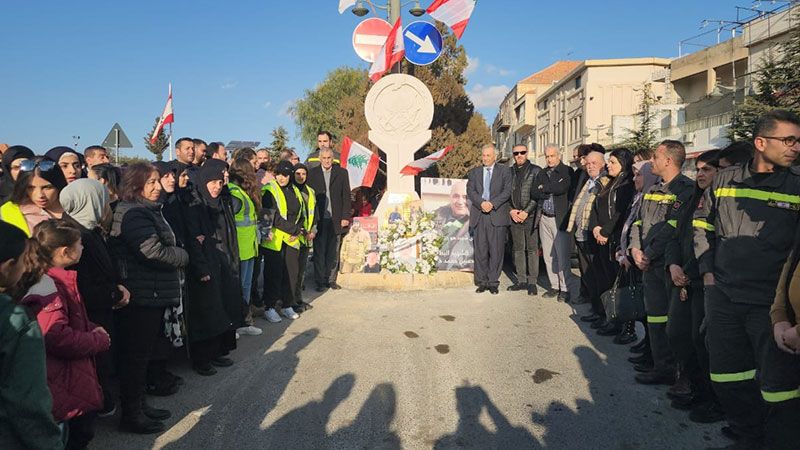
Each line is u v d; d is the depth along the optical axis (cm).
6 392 199
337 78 3039
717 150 362
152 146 1791
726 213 312
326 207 765
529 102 5362
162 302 359
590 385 436
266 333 577
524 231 741
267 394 422
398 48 887
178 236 426
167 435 355
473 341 547
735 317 308
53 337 251
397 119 850
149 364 413
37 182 341
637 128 3481
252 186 573
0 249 211
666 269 403
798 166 297
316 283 787
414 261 793
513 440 350
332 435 358
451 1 866
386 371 468
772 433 277
